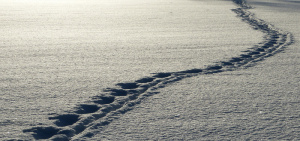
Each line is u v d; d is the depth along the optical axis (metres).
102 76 4.59
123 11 15.79
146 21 11.68
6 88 4.03
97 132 2.80
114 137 2.71
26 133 2.75
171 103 3.52
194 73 4.79
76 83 4.25
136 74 4.70
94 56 5.90
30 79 4.44
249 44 7.16
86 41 7.50
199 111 3.31
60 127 2.87
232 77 4.60
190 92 3.91
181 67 5.12
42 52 6.23
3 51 6.30
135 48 6.68
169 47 6.80
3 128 2.85
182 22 11.44
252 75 4.71
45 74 4.70
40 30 9.37
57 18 12.66
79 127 2.90
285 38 8.04
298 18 12.75
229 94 3.85
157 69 5.00
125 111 3.28
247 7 18.47
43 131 2.83
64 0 25.75
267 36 8.32
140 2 23.11
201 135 2.77
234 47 6.82
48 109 3.32
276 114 3.23
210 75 4.70
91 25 10.57
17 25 10.50
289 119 3.11
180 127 2.92
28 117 3.10
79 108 3.36
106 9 17.02
